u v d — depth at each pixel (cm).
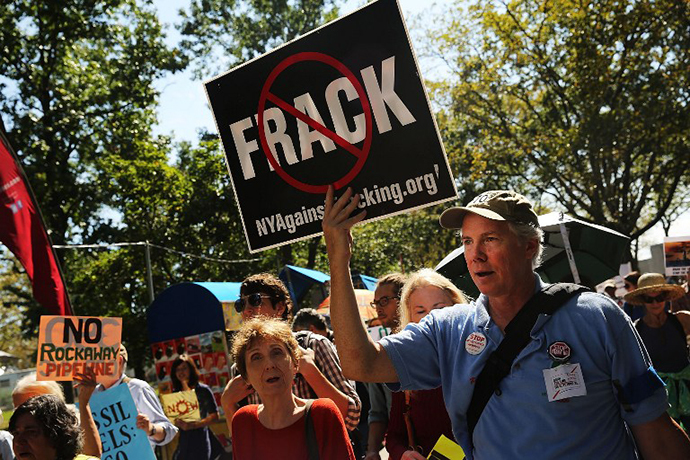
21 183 622
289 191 302
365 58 288
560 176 2848
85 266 3195
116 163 2894
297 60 300
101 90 2683
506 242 250
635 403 237
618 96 2727
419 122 279
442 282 402
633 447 250
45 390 486
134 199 2981
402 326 411
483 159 3053
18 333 4828
